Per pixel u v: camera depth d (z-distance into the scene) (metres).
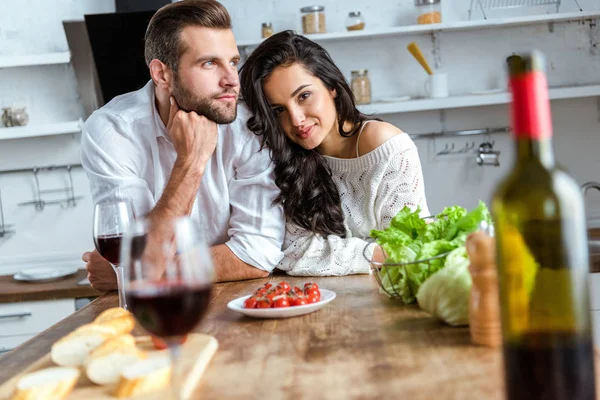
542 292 0.78
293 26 4.12
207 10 1.96
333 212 2.08
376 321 1.25
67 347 1.04
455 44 4.11
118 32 3.66
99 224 1.39
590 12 3.88
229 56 1.98
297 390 0.91
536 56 0.72
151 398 0.89
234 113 2.01
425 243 1.35
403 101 3.91
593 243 3.37
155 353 1.06
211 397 0.91
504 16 4.07
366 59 4.11
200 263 0.86
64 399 0.92
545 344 0.77
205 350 1.06
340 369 0.99
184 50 1.95
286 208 2.03
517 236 0.79
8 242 4.15
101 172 2.08
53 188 4.16
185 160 1.96
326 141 2.20
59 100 4.13
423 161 4.16
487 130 4.11
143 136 2.09
